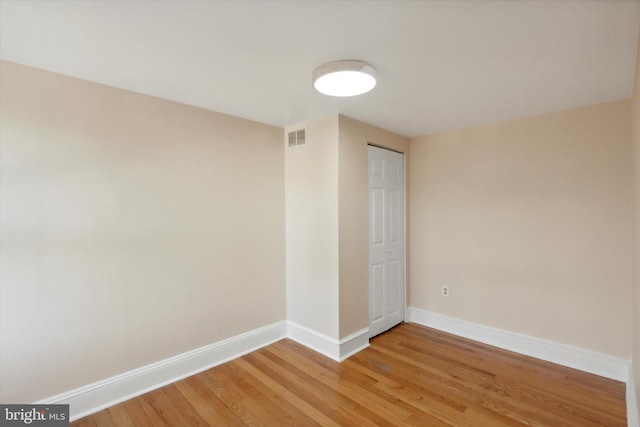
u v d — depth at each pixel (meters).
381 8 1.26
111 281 2.08
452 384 2.29
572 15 1.29
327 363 2.61
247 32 1.44
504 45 1.54
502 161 2.87
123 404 2.07
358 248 2.88
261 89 2.13
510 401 2.09
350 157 2.78
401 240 3.46
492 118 2.79
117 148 2.10
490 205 2.95
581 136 2.47
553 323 2.61
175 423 1.89
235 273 2.74
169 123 2.34
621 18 1.31
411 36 1.46
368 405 2.05
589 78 1.93
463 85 2.04
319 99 2.31
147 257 2.24
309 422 1.89
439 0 1.20
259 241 2.92
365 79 1.78
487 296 2.98
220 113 2.63
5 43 1.54
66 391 1.92
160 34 1.46
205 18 1.33
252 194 2.86
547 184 2.63
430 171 3.38
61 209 1.89
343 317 2.72
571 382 2.30
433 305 3.38
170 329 2.35
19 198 1.77
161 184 2.30
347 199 2.76
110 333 2.08
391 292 3.33
